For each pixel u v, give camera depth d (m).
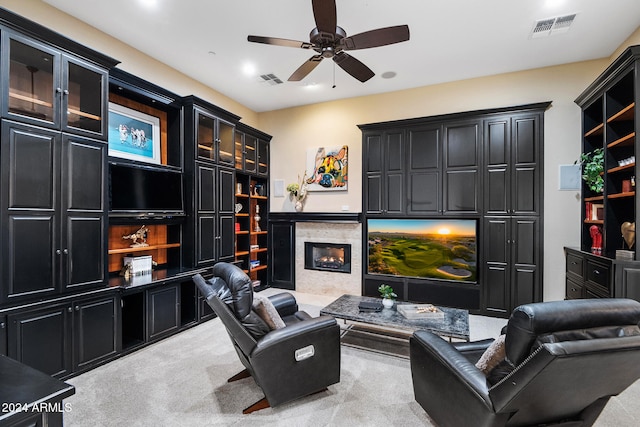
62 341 2.49
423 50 3.60
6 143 2.19
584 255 3.37
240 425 1.96
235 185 4.60
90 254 2.69
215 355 2.96
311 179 5.34
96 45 3.19
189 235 3.86
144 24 3.12
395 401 2.22
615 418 2.03
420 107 4.64
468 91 4.37
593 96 3.52
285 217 5.41
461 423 1.60
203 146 4.00
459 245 4.31
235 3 2.80
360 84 4.55
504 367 1.42
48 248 2.42
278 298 2.98
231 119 4.47
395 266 4.69
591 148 3.79
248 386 2.41
